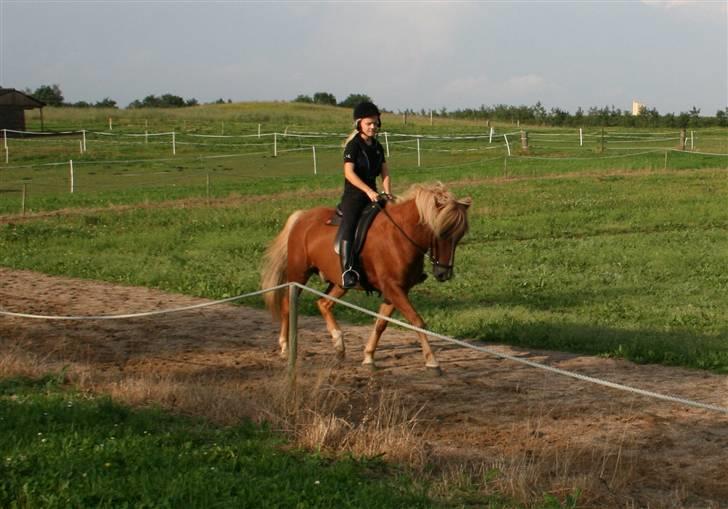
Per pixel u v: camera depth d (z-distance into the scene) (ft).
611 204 88.43
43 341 38.55
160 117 245.86
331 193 102.58
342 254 32.58
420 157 150.30
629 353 35.63
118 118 240.53
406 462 23.09
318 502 18.98
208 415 26.43
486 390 30.94
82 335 39.78
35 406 25.18
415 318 32.17
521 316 42.14
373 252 32.24
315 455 22.77
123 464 20.83
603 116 246.27
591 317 42.91
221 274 55.57
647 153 141.90
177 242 70.90
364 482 20.84
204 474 20.01
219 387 29.81
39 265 60.70
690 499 21.35
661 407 28.86
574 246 66.95
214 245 68.39
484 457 23.98
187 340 39.14
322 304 35.24
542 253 63.00
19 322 42.50
